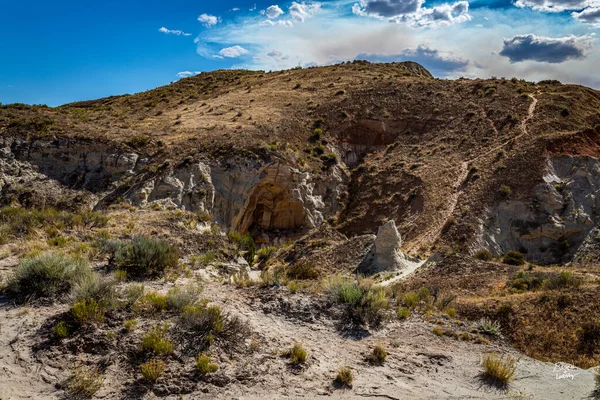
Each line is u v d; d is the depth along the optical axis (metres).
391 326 11.26
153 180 44.78
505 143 51.12
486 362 8.81
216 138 53.25
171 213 26.36
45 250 14.04
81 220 19.28
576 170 44.97
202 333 8.48
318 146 58.88
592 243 38.88
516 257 35.59
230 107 67.50
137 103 78.38
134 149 48.72
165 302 9.70
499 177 45.38
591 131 51.06
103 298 9.20
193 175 46.53
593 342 10.85
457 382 8.25
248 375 7.61
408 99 68.31
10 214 18.20
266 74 95.44
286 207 52.50
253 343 8.81
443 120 61.88
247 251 32.00
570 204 42.06
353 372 8.35
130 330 8.31
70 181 44.66
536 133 50.91
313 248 33.62
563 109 55.69
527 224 41.47
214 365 7.58
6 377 6.65
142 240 15.02
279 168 50.72
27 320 8.52
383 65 100.44
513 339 11.45
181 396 6.79
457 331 11.36
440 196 46.22
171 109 71.56
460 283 20.58
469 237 39.44
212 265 16.98
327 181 54.91
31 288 9.84
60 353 7.44
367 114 64.81
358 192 54.34
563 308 12.37
